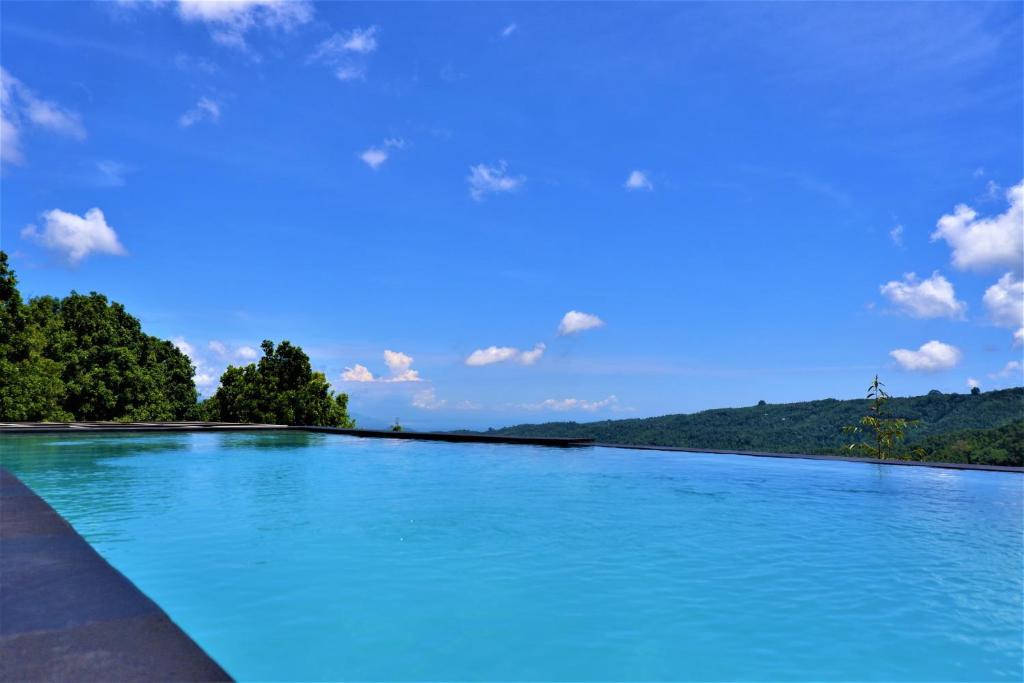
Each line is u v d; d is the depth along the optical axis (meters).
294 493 7.64
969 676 2.79
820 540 5.30
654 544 5.09
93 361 25.94
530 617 3.42
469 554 4.71
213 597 3.68
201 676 1.82
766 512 6.61
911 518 6.34
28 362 21.47
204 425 20.75
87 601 2.47
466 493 7.74
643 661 2.89
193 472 9.70
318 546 4.91
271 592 3.77
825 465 11.15
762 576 4.23
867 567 4.47
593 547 4.98
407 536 5.30
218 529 5.50
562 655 2.94
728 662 2.89
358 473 9.91
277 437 18.88
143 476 9.06
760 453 12.48
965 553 4.89
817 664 2.89
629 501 7.25
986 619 3.47
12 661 1.90
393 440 17.83
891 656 2.99
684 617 3.46
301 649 2.95
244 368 30.48
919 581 4.14
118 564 4.35
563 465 11.44
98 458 11.29
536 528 5.67
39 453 11.93
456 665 2.81
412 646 3.01
